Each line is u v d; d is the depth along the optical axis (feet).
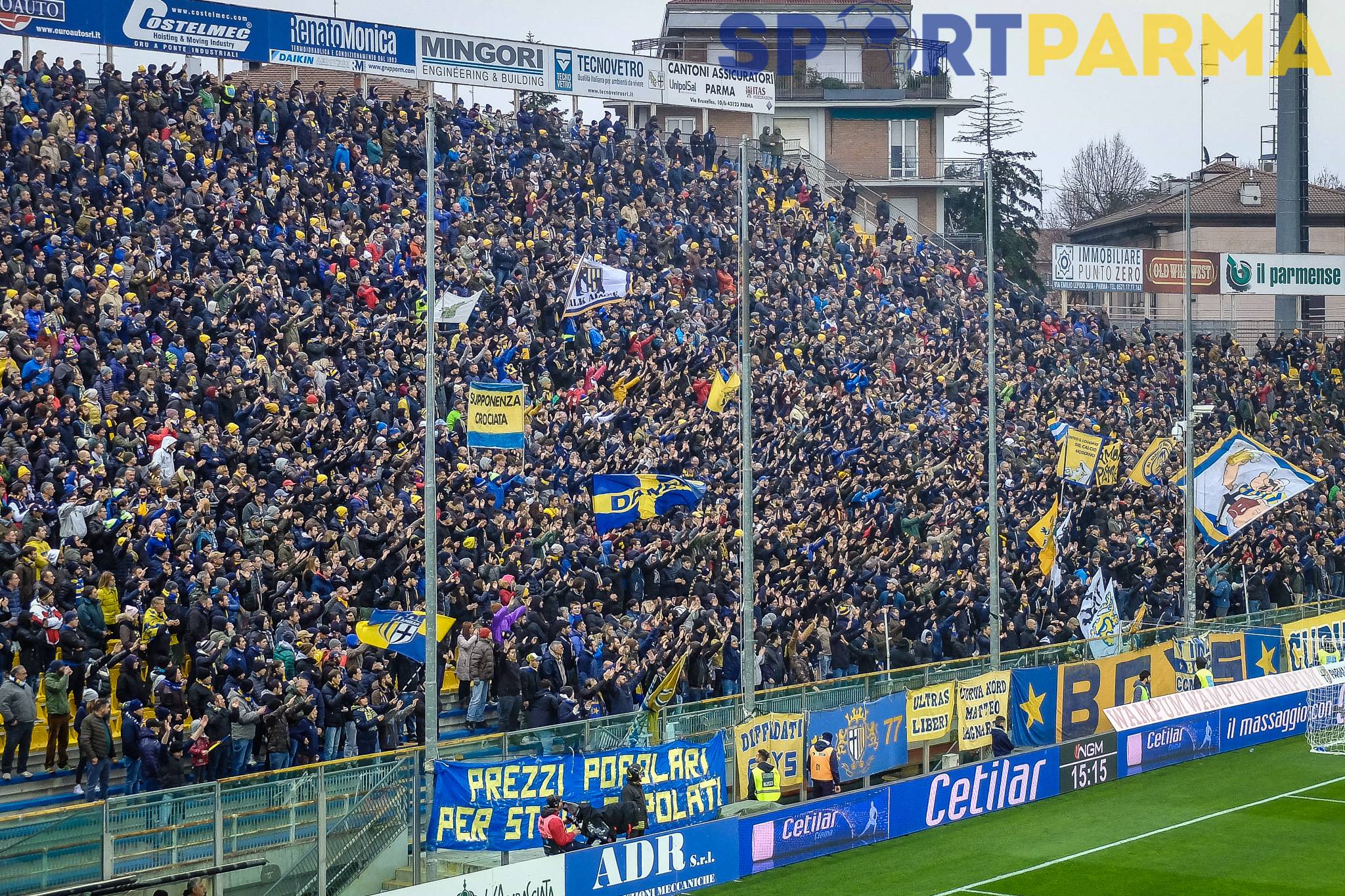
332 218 160.97
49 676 95.50
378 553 118.01
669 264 189.57
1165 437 203.51
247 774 98.53
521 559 125.18
